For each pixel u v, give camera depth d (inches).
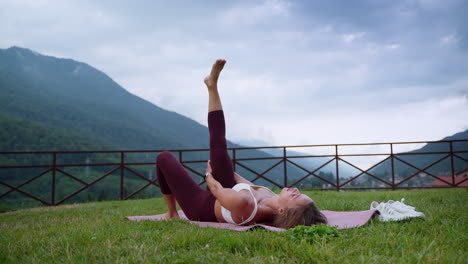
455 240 70.3
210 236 76.9
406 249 65.2
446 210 108.3
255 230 82.4
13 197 1429.6
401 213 96.3
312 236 73.4
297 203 90.4
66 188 1737.2
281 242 68.4
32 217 173.2
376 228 84.4
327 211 118.0
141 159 3887.8
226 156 104.7
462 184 289.1
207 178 104.2
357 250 65.6
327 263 58.0
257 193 101.5
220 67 105.7
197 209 105.7
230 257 62.6
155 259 60.5
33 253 73.7
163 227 94.6
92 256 66.4
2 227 137.9
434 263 55.7
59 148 3599.9
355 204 146.2
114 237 81.1
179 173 109.4
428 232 78.5
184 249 68.4
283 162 311.9
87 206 224.8
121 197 291.4
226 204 95.2
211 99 108.7
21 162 2844.5
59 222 133.1
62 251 72.8
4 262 69.9
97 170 2181.3
